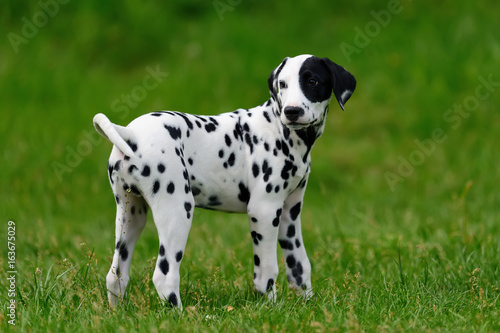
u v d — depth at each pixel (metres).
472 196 14.11
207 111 17.30
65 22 20.22
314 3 21.28
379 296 7.35
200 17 21.16
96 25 20.16
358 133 17.38
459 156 16.00
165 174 6.52
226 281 7.95
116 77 18.92
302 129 7.07
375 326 6.25
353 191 15.13
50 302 6.91
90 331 6.09
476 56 18.83
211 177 6.98
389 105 18.03
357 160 16.23
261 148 7.11
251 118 7.21
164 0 21.52
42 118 16.80
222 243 10.26
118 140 6.31
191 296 7.31
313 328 6.15
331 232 10.78
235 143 7.08
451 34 19.66
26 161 15.12
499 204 13.34
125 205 6.81
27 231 11.23
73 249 9.86
